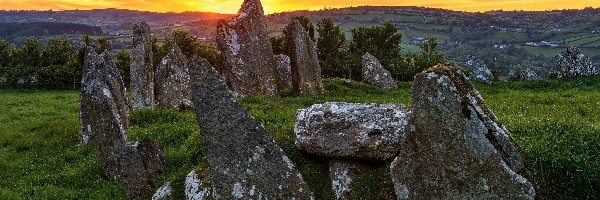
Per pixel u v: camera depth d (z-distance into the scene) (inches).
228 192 394.6
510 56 6496.1
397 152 403.5
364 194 393.4
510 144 333.1
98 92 582.9
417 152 340.5
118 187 560.4
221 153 397.7
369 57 1550.2
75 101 1422.2
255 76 1114.7
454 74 344.5
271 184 394.9
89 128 757.9
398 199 353.1
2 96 1665.8
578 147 394.6
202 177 453.4
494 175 321.7
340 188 410.0
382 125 414.6
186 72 1136.2
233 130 398.3
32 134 872.9
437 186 335.0
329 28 2485.2
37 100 1467.8
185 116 869.2
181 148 631.8
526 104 853.8
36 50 2340.1
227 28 1128.2
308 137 437.7
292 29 1170.6
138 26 1037.8
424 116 333.7
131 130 775.1
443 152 330.0
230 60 1120.8
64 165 676.7
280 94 1161.4
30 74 2123.5
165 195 476.4
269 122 685.3
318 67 1206.9
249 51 1118.4
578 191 352.5
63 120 999.6
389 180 384.8
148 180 551.8
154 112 884.0
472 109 326.3
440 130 329.4
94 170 615.5
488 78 1549.0
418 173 342.0
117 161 580.4
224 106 400.5
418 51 5994.1
